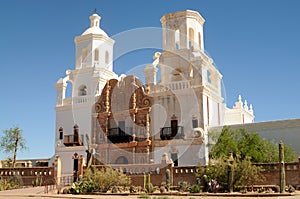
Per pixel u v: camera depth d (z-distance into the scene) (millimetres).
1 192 23047
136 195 19281
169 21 33969
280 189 18219
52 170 27125
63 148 35219
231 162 20422
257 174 20344
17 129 37219
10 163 37281
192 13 33688
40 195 20312
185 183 21453
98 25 40750
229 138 26047
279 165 19234
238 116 37125
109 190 21828
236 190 19672
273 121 28594
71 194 21172
